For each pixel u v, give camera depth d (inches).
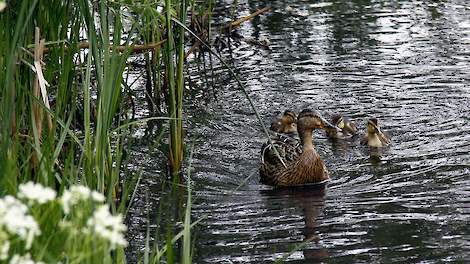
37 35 383.2
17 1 401.4
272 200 520.7
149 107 690.2
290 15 938.7
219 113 685.3
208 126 657.0
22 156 369.1
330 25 896.9
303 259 433.7
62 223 251.8
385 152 599.2
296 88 734.5
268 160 565.9
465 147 597.0
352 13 933.8
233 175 563.2
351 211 497.0
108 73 415.5
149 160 579.2
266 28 898.7
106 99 412.2
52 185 338.3
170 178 550.0
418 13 924.0
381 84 732.0
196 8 934.4
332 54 810.2
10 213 208.2
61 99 410.6
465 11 922.7
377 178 552.7
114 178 416.2
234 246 450.3
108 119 413.1
